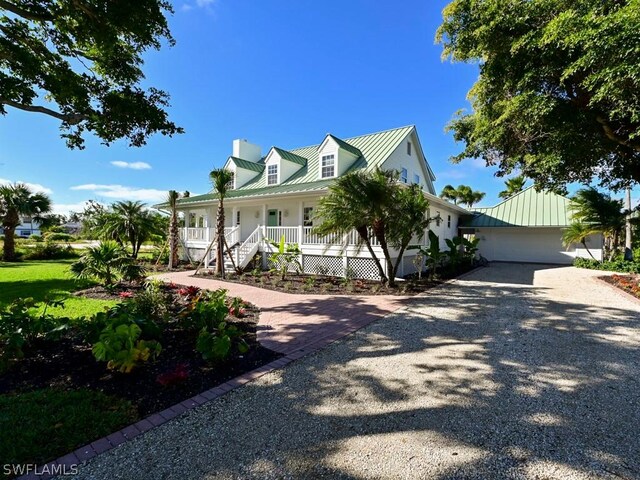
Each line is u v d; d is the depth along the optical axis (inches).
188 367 157.3
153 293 247.9
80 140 349.7
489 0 289.3
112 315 180.2
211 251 654.5
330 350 187.2
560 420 113.0
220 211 509.7
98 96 320.5
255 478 84.7
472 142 422.9
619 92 235.3
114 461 91.4
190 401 126.0
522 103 295.1
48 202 826.8
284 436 103.8
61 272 536.1
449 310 288.0
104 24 268.7
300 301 328.5
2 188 757.9
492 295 361.1
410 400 128.3
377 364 166.1
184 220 970.1
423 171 738.2
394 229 385.7
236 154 850.8
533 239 826.2
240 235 732.0
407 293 372.8
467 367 161.8
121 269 372.8
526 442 100.3
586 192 605.0
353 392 135.1
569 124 301.0
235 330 179.5
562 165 360.5
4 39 251.9
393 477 85.1
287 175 697.0
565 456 93.5
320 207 402.9
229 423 111.3
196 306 207.5
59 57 309.0
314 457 93.4
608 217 584.4
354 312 280.5
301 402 126.4
